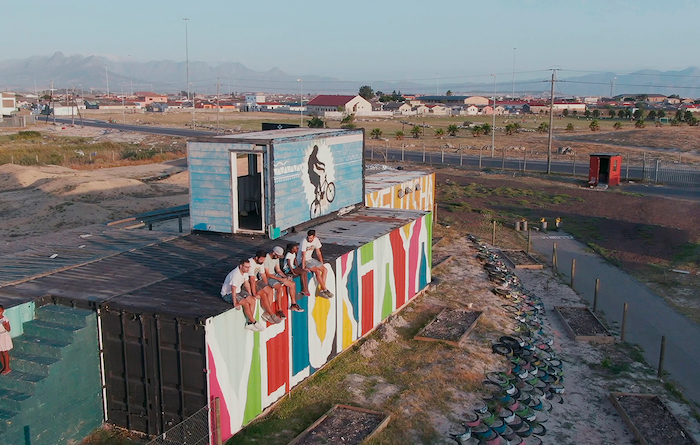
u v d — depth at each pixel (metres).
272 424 12.58
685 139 78.81
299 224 18.39
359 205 22.31
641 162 61.59
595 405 14.31
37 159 57.38
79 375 11.52
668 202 40.88
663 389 15.16
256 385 12.43
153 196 39.88
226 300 11.92
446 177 52.75
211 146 17.27
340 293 15.65
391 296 19.12
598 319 19.81
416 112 183.12
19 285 13.05
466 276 24.45
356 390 14.30
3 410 10.55
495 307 20.77
